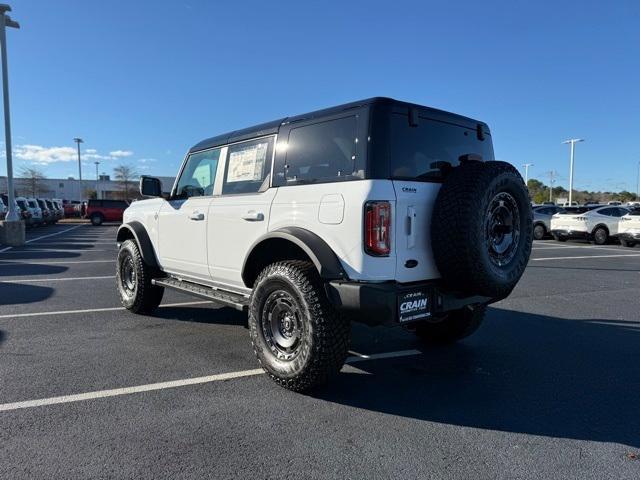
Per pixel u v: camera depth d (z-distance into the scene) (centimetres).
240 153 487
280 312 401
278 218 419
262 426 331
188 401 371
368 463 285
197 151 561
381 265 354
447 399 383
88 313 660
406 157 383
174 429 324
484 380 427
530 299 803
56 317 636
